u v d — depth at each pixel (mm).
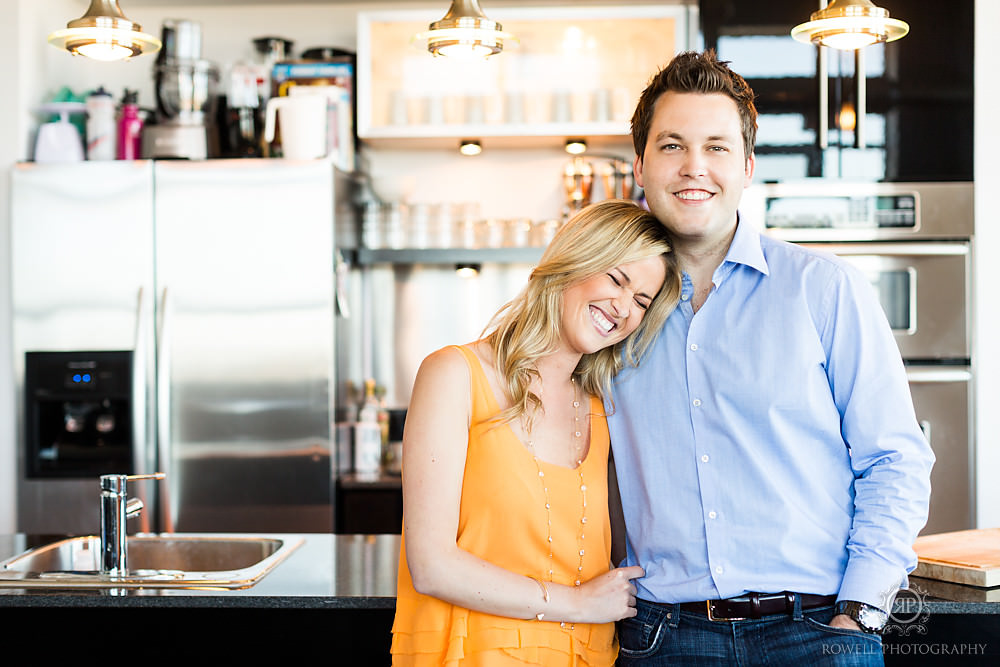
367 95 3736
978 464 3447
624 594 1679
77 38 2598
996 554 1950
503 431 1685
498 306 4094
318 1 4000
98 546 2484
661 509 1706
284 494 3449
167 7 4059
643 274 1695
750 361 1673
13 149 3549
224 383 3445
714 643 1646
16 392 3482
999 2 3416
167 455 3441
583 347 1723
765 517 1644
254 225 3439
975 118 3424
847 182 3428
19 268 3480
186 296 3455
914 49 3410
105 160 3580
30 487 3496
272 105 3512
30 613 2156
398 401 4117
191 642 2156
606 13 3670
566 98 3734
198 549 2486
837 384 1673
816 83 3434
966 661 1969
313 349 3438
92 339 3471
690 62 1712
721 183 1675
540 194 4082
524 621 1634
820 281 1677
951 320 3438
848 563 1628
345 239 3664
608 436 1807
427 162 4102
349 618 2148
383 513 3500
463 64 3758
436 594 1611
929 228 3428
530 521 1664
